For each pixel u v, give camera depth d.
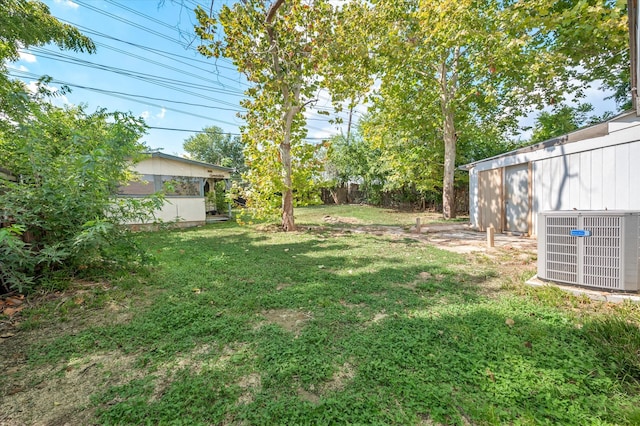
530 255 5.30
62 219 3.56
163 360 2.03
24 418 1.51
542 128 13.55
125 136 4.49
